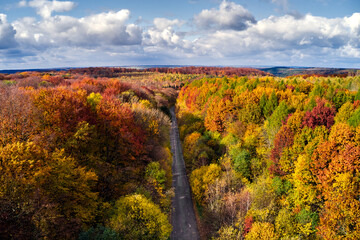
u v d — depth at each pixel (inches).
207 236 1529.3
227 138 2417.6
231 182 1785.2
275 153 1747.0
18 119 1154.7
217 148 2507.4
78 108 1690.5
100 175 1440.7
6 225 767.7
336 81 4638.3
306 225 1192.8
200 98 4237.2
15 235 765.9
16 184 823.1
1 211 781.3
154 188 1707.7
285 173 1628.9
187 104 5196.9
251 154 2132.1
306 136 1610.5
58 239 896.9
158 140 2706.7
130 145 1827.0
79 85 3420.3
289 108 2319.1
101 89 3791.8
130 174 1712.6
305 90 3710.6
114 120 1809.8
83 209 1073.5
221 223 1514.5
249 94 2920.8
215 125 2851.9
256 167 1888.5
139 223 1180.5
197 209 1819.6
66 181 1026.1
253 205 1413.6
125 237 1079.0
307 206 1330.0
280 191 1525.6
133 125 2011.6
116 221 1114.1
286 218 1254.9
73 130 1459.2
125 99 3115.2
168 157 2497.5
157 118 2810.0
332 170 1293.1
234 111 2824.8
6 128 1084.5
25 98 1428.4
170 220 1689.2
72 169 1109.1
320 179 1333.7
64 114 1508.4
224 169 2025.1
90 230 982.4
